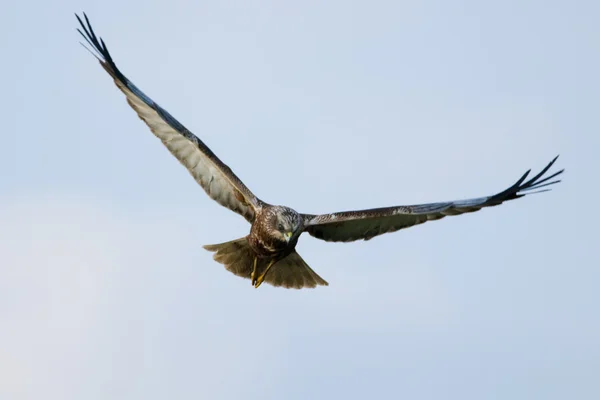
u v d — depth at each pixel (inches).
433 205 689.0
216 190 708.0
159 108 686.5
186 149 697.6
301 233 703.1
